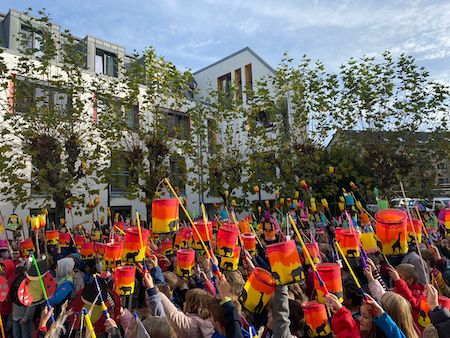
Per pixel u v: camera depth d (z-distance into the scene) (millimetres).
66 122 15180
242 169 20844
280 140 18234
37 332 3490
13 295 5312
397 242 3906
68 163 14594
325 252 6883
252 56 29250
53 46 15523
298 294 4613
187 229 6914
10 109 14820
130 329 3453
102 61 23531
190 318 3871
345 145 17750
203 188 18141
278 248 3008
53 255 9859
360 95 16938
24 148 13906
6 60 17828
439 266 5934
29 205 17922
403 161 16156
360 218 8414
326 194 16562
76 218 19281
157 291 3969
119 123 16516
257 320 3584
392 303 3320
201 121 19750
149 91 17406
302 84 18641
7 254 9078
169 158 20047
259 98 19375
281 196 17344
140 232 4062
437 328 3045
